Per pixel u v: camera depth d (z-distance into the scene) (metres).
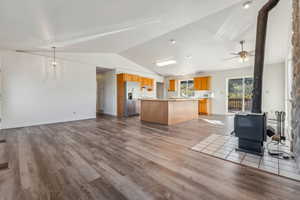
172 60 6.07
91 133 3.56
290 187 1.47
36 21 2.30
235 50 4.57
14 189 1.46
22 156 2.23
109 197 1.36
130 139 3.09
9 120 4.01
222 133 3.56
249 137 2.31
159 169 1.86
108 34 3.46
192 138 3.15
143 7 2.28
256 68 2.46
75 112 5.34
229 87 6.87
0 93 3.84
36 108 4.46
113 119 5.62
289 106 4.04
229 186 1.50
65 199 1.33
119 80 6.57
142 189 1.47
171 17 2.84
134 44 4.70
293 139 2.18
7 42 3.32
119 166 1.93
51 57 4.74
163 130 3.88
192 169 1.85
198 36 3.93
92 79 5.80
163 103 4.69
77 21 2.47
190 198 1.34
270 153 2.26
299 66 1.90
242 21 3.00
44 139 3.07
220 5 2.48
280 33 3.41
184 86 8.67
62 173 1.76
